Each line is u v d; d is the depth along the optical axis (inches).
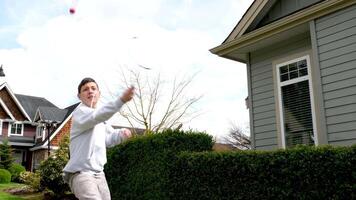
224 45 370.0
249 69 373.4
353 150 178.4
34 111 1203.2
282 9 356.2
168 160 277.0
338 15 284.7
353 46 273.4
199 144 285.3
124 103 89.4
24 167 1005.2
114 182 324.8
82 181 94.2
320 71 290.0
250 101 365.7
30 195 520.7
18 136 1120.2
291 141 322.7
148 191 287.4
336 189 181.5
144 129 662.5
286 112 331.3
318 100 287.6
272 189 208.5
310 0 330.3
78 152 97.5
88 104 101.8
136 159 306.8
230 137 1039.6
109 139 111.6
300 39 330.3
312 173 192.2
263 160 216.2
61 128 1047.6
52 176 473.4
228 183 233.5
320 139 284.2
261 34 336.2
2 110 1108.5
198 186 251.4
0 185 695.7
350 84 271.6
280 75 342.6
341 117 273.9
